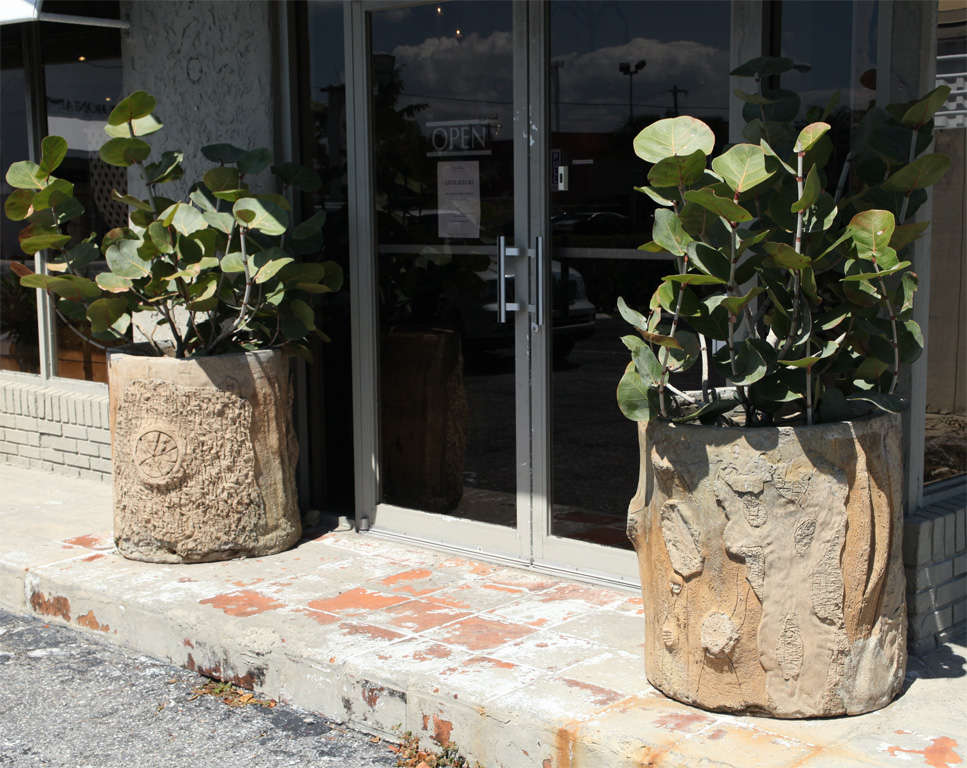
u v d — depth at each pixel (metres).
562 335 5.28
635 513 4.12
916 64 4.25
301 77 6.15
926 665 4.32
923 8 4.22
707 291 4.74
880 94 4.35
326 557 5.74
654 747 3.66
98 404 7.30
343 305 6.17
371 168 5.88
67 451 7.57
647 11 4.88
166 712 4.53
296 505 5.96
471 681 4.19
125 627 5.14
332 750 4.20
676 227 3.95
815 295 3.82
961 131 4.44
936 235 4.46
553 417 5.36
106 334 5.88
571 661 4.38
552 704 3.98
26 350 8.02
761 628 3.82
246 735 4.32
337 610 4.97
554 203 5.25
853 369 4.11
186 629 4.89
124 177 6.97
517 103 5.29
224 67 6.27
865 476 3.82
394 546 5.91
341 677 4.38
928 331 4.46
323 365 6.31
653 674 4.10
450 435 5.77
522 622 4.80
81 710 4.56
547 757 3.84
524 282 5.34
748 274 4.08
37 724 4.45
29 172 5.72
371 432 6.03
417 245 5.77
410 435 5.93
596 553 5.26
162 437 5.57
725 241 4.05
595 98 5.07
